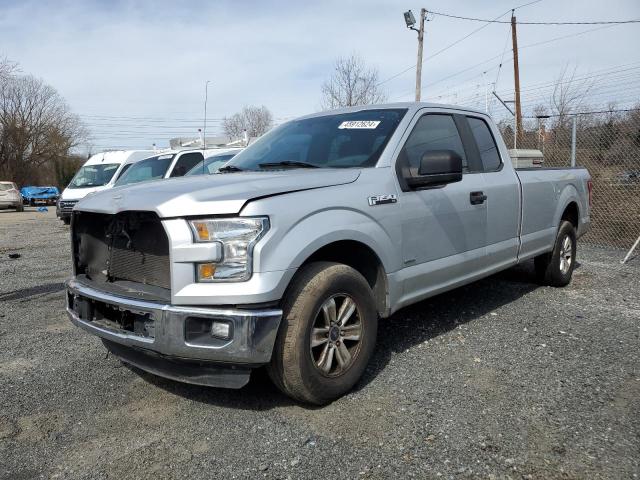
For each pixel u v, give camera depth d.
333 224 3.27
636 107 11.23
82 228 3.80
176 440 2.99
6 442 3.02
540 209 5.57
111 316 3.37
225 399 3.46
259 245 2.92
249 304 2.90
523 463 2.66
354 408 3.28
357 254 3.68
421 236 3.95
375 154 3.89
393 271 3.71
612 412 3.16
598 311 5.23
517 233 5.17
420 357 4.05
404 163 3.95
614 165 10.40
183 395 3.55
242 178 3.48
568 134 11.09
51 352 4.44
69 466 2.77
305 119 4.86
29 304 6.10
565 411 3.18
